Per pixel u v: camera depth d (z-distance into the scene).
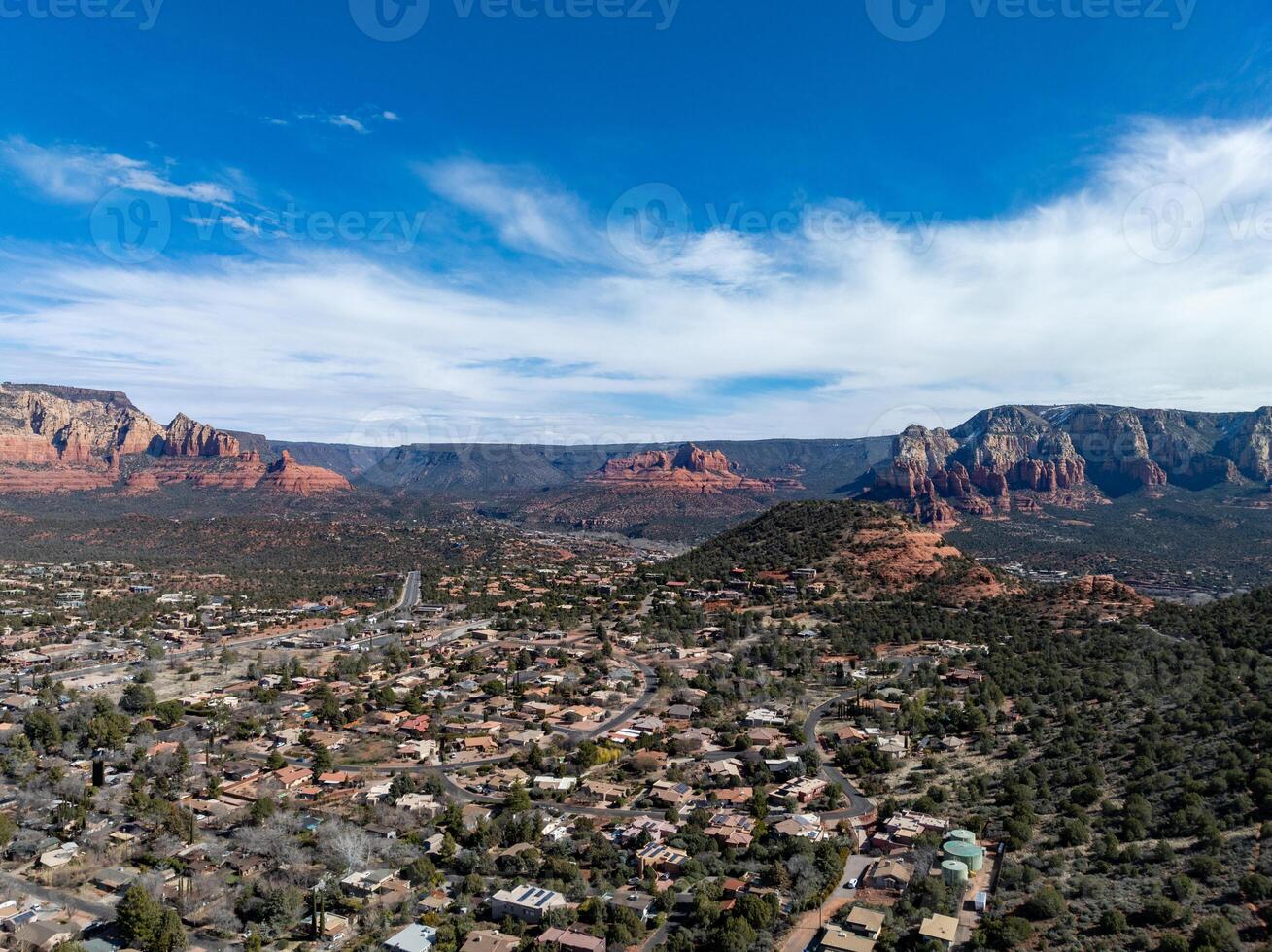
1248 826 87.88
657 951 79.94
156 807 111.69
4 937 81.81
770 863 96.00
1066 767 115.00
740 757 134.12
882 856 97.12
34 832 104.50
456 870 97.38
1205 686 137.88
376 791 121.50
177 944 80.31
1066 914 77.62
